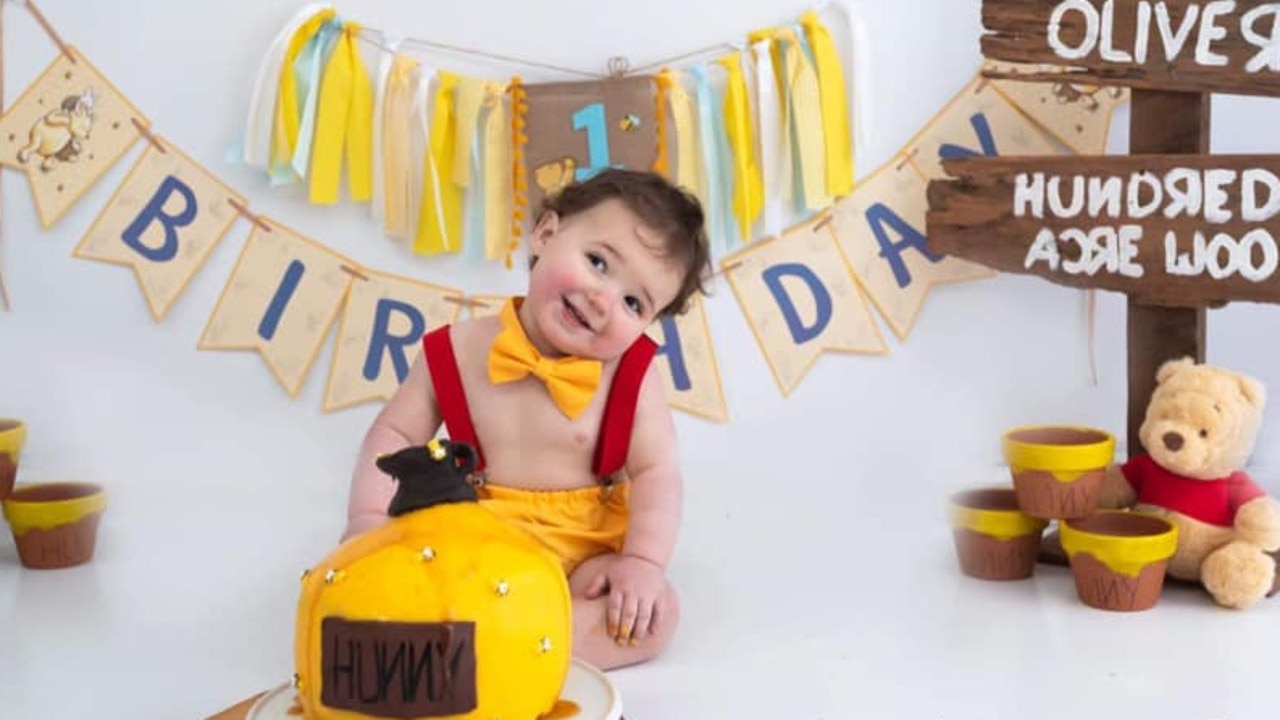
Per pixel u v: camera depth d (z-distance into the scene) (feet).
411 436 4.98
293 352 6.53
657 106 6.31
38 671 4.70
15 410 6.59
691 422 6.61
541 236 4.90
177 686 4.57
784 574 5.65
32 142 6.46
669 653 4.83
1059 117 6.40
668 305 4.99
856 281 6.54
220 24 6.39
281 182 6.35
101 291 6.53
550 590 3.63
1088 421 6.63
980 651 4.80
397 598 3.42
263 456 6.60
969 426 6.64
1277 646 4.80
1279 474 6.32
